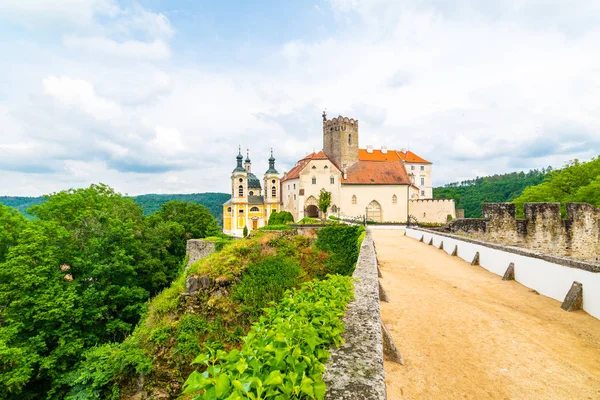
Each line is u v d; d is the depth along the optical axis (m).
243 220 77.44
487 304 9.90
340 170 64.69
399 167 64.19
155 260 32.34
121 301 25.02
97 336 22.64
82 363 19.09
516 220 23.33
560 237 22.00
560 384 5.59
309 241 31.50
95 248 25.12
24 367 17.64
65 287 22.70
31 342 19.39
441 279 13.08
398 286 11.71
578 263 9.62
